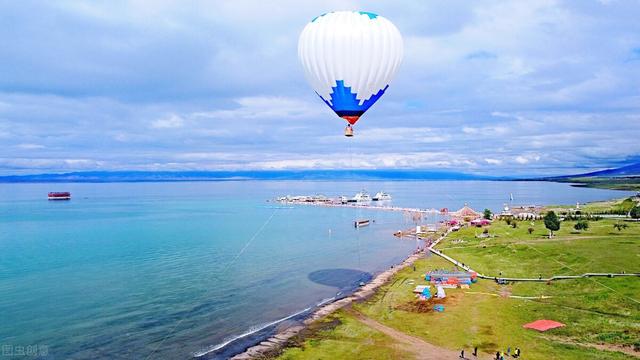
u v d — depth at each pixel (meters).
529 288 83.00
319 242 156.50
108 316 75.12
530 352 55.81
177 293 89.00
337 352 58.53
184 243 153.88
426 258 118.12
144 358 58.59
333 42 59.66
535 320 66.62
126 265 116.50
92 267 114.06
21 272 108.56
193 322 72.12
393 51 61.56
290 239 164.00
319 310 76.31
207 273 106.62
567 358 53.69
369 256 129.25
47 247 146.38
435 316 70.06
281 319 72.88
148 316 75.06
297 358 57.22
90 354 59.88
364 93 63.25
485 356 55.66
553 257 100.50
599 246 105.50
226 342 63.50
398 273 101.62
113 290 91.31
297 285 94.88
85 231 188.12
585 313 68.31
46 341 64.25
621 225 132.38
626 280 80.31
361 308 76.25
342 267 113.62
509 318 67.94
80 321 72.62
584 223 130.75
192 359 58.03
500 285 86.25
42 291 90.50
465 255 114.94
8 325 70.69
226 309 78.69
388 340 61.72
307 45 62.25
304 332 66.31
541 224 149.75
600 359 53.00
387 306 76.38
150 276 103.69
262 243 154.12
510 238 128.00
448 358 55.56
